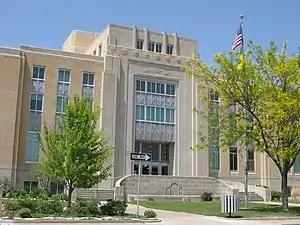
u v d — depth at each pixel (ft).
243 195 134.31
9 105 128.67
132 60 147.54
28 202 67.21
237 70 86.79
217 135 110.73
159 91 150.61
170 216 72.33
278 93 81.92
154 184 132.26
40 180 121.08
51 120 134.82
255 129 86.38
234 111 97.71
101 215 65.92
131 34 151.84
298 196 139.54
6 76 130.21
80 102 74.84
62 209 67.67
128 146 141.49
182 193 136.26
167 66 152.05
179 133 150.10
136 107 146.00
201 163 149.38
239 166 157.69
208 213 78.07
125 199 122.31
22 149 129.80
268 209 87.61
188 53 160.56
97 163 70.90
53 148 71.00
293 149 82.38
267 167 162.40
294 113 81.30
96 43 161.38
